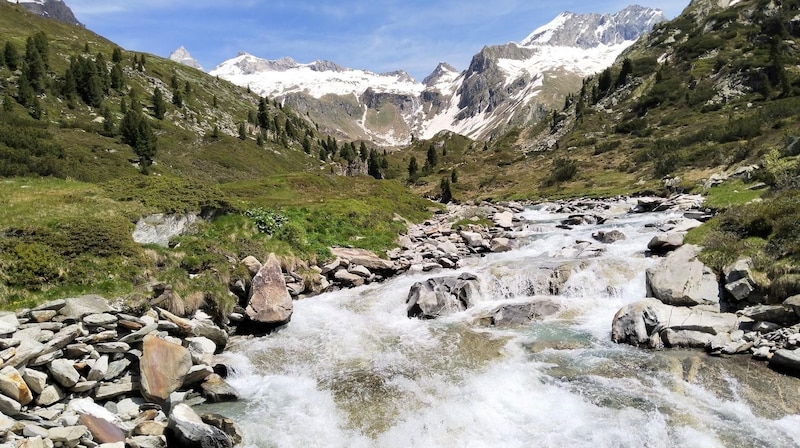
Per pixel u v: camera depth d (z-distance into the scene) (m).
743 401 12.42
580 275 23.42
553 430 11.70
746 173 44.41
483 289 23.88
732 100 115.12
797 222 18.84
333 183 61.31
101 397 12.55
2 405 10.34
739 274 18.11
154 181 26.00
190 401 13.79
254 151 141.25
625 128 128.62
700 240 23.20
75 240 17.81
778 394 12.52
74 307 14.23
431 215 55.62
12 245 16.11
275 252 25.47
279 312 19.73
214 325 17.72
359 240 33.88
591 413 12.27
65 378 11.91
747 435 11.04
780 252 18.22
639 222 40.31
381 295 24.19
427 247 34.44
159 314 16.61
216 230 25.09
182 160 107.44
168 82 183.62
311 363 16.44
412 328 19.80
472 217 49.97
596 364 15.17
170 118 144.75
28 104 97.44
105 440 10.70
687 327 16.23
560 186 94.25
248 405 13.66
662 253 25.48
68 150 73.56
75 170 52.41
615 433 11.32
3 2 174.25
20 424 10.00
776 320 15.66
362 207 41.91
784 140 50.28
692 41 156.25
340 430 12.27
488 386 14.06
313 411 13.23
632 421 11.77
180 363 13.83
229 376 15.40
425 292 22.08
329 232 33.84
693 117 114.25
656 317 16.91
